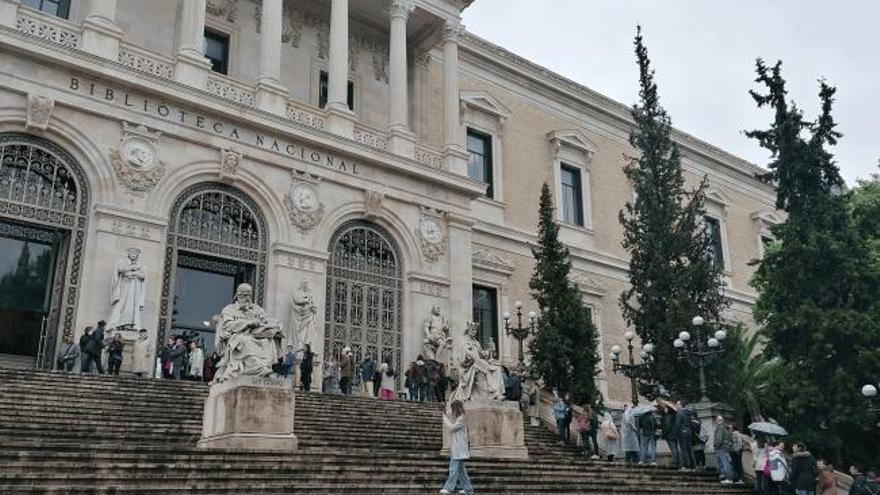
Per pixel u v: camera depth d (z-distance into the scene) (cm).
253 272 2186
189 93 2105
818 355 1964
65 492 909
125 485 966
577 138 3556
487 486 1277
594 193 3584
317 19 2794
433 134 2973
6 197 1827
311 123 2412
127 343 1833
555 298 2352
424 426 1741
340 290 2344
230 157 2159
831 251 2036
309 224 2277
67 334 1823
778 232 2166
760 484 1608
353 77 2839
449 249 2603
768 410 2117
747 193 4481
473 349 1669
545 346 2269
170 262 2033
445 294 2548
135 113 2027
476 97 3200
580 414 2006
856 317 1923
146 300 1923
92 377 1512
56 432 1181
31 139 1886
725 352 2291
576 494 1326
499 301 3017
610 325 3428
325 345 2264
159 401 1478
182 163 2084
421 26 2928
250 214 2212
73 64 1925
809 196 2131
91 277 1867
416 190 2564
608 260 3509
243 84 2309
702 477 1678
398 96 2636
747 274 4291
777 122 2191
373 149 2448
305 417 1598
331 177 2364
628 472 1597
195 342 1969
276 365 1870
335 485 1112
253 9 2627
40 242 1917
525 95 3431
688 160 4166
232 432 1221
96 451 1070
